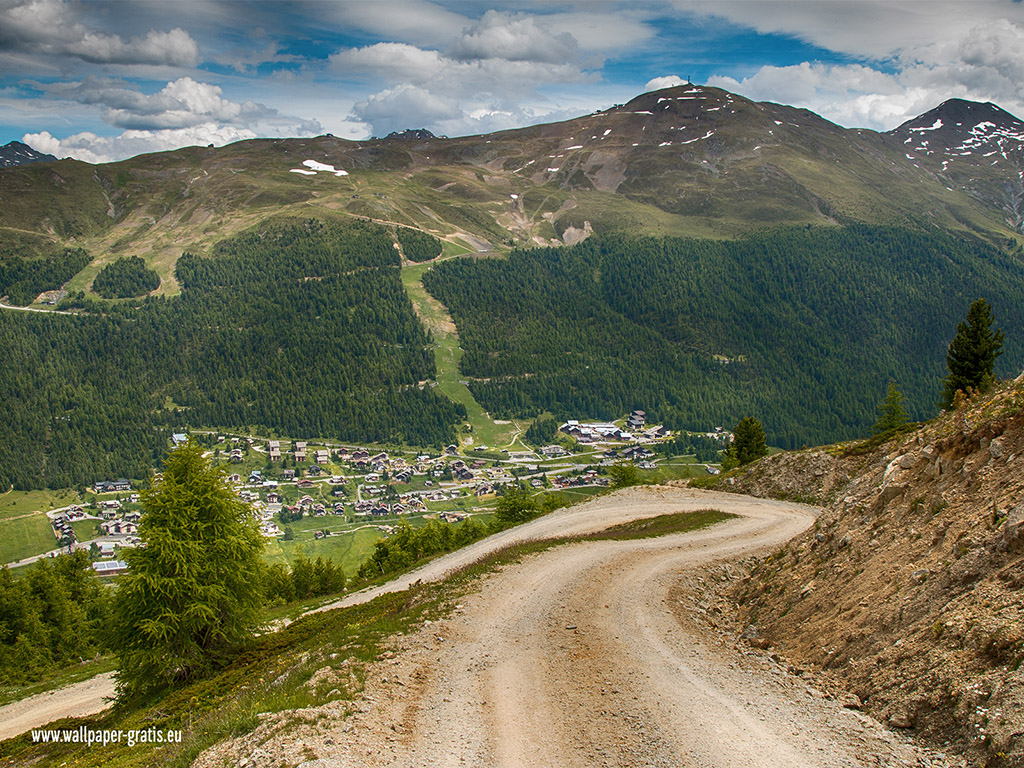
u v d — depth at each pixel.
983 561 14.62
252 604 33.62
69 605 62.53
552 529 56.56
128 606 30.81
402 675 17.73
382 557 80.19
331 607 52.25
